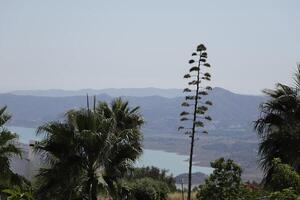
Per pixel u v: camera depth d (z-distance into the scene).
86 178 24.42
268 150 21.55
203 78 32.50
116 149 25.12
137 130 27.92
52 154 24.41
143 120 30.81
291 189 11.89
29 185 27.38
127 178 26.62
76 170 24.25
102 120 24.72
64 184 24.03
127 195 26.16
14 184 27.89
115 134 26.23
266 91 22.70
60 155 24.33
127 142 25.62
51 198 24.17
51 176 24.06
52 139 24.31
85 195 24.23
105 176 24.80
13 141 29.28
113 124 25.11
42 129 24.44
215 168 20.19
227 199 19.77
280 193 11.82
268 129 22.17
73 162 24.23
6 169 28.05
